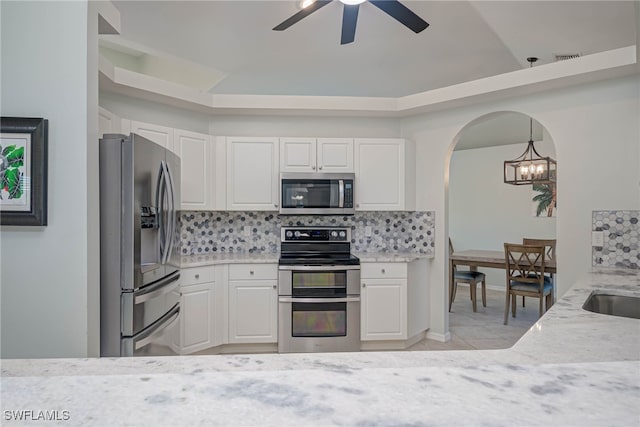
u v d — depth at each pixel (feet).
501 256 17.11
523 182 17.13
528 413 1.59
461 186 24.47
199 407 1.64
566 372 2.01
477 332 13.93
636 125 9.59
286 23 8.56
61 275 5.93
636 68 9.18
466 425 1.50
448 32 10.90
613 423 1.51
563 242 10.46
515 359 3.23
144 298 7.18
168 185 8.32
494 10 8.76
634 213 9.57
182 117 12.75
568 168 10.48
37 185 5.78
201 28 10.79
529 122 19.56
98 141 6.63
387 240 13.94
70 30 5.99
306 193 12.57
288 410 1.62
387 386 1.86
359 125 13.93
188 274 10.96
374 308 11.98
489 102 12.00
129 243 6.84
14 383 1.86
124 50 16.49
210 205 12.53
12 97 5.88
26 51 5.93
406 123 13.83
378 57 12.64
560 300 5.72
